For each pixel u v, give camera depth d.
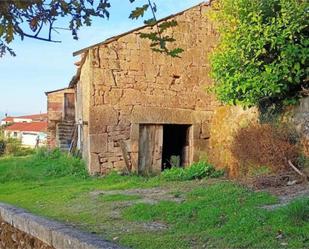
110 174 11.38
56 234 4.61
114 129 11.60
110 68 11.53
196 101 12.49
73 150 14.48
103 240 4.30
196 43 12.46
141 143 11.98
